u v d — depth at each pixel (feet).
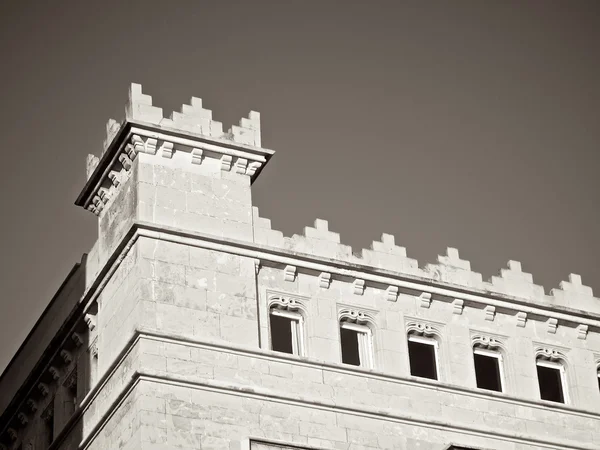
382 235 220.43
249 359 200.64
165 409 192.65
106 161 212.84
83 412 207.10
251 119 216.74
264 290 207.72
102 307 209.46
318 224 216.33
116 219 211.20
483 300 221.66
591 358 227.61
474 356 220.23
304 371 203.62
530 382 220.23
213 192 209.77
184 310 200.03
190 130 211.00
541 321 226.17
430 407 209.97
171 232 204.13
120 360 198.80
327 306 211.00
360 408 204.54
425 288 218.38
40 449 224.74
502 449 212.02
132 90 211.00
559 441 216.74
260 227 210.79
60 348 220.64
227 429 195.11
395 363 211.61
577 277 233.35
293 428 199.41
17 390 231.30
